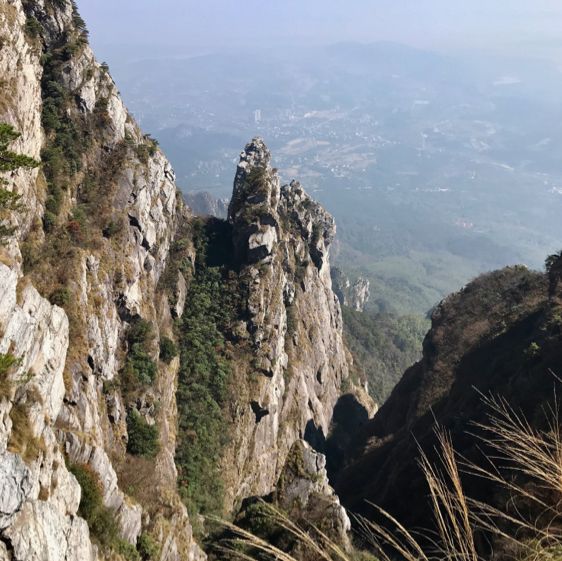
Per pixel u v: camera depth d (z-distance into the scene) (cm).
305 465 4766
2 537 1711
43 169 6091
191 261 9031
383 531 861
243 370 8056
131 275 6594
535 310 7425
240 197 9725
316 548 772
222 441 7275
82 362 4800
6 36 5266
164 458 5981
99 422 4894
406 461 6184
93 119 7344
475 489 4059
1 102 4975
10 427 2083
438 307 10925
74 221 6025
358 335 16962
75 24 7612
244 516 4288
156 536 3481
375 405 13200
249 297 8525
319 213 12019
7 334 2297
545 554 800
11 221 4394
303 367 9944
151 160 8100
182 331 8106
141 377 6228
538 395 4788
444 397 7444
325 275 12488
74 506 2395
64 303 4947
